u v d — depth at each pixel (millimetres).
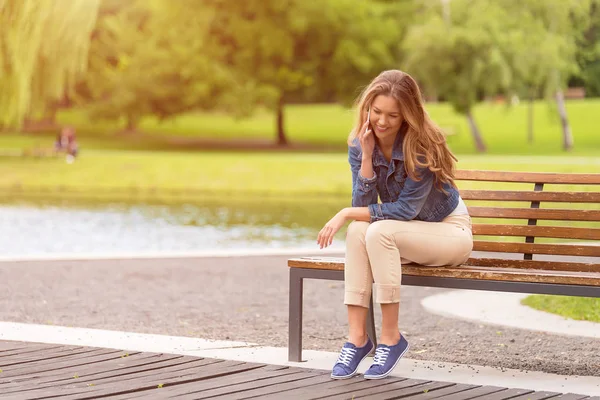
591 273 5211
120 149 52500
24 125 67688
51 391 4730
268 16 58469
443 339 7121
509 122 64125
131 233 19984
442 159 5207
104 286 10078
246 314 8383
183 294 9625
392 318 5148
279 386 4902
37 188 35594
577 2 44656
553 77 46719
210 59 58719
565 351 6562
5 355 5727
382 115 5156
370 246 5078
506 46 47094
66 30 26500
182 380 5023
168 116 61969
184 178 36219
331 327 7684
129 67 61781
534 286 4969
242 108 56500
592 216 5684
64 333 6594
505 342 6969
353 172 5395
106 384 4918
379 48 57531
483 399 4637
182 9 59031
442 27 48312
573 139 57531
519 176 5855
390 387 4898
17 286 9891
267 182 35281
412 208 5164
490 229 5859
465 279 5109
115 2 69438
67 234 19688
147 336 6512
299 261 5500
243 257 13039
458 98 49312
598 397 4727
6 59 23766
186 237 19219
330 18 57281
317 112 80500
